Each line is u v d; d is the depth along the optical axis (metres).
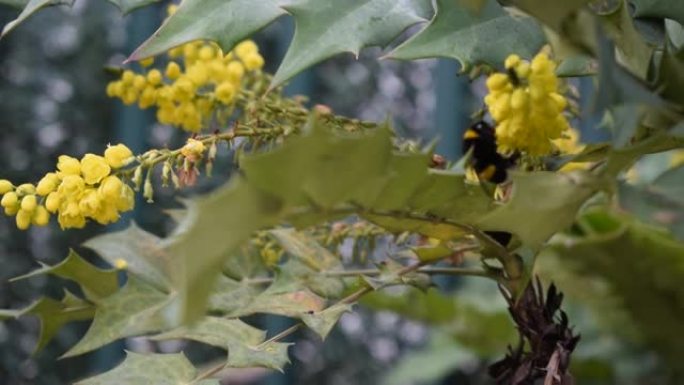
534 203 0.49
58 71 1.46
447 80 1.42
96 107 1.45
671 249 0.85
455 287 1.50
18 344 1.40
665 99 0.49
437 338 1.42
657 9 0.53
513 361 0.60
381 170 0.45
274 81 0.53
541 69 0.51
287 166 0.42
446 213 0.53
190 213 0.41
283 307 0.60
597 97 0.46
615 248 0.86
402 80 1.51
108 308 0.62
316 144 0.43
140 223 1.34
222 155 1.26
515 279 0.58
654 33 0.53
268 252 0.65
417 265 0.61
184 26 0.54
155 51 0.54
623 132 0.47
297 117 0.57
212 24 0.54
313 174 0.44
